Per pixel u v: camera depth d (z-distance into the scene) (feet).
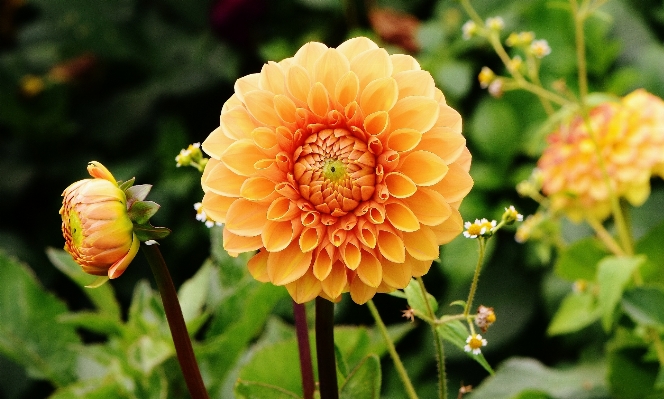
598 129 2.62
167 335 2.25
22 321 2.41
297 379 2.21
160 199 3.95
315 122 1.88
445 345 3.31
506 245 3.49
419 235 1.84
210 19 3.96
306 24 4.00
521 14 3.53
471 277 3.19
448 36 3.68
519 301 3.35
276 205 1.84
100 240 1.78
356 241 1.84
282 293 2.23
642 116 2.61
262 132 1.85
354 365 2.27
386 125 1.84
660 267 2.61
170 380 2.26
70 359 2.41
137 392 2.24
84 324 2.33
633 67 3.44
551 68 3.35
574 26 3.28
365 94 1.86
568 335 3.15
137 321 2.32
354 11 3.87
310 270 1.84
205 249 4.00
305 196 1.86
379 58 1.87
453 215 1.85
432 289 3.53
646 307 2.38
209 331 2.29
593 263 2.56
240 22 3.86
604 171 2.51
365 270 1.83
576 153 2.64
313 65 1.88
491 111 3.47
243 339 2.26
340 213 1.85
